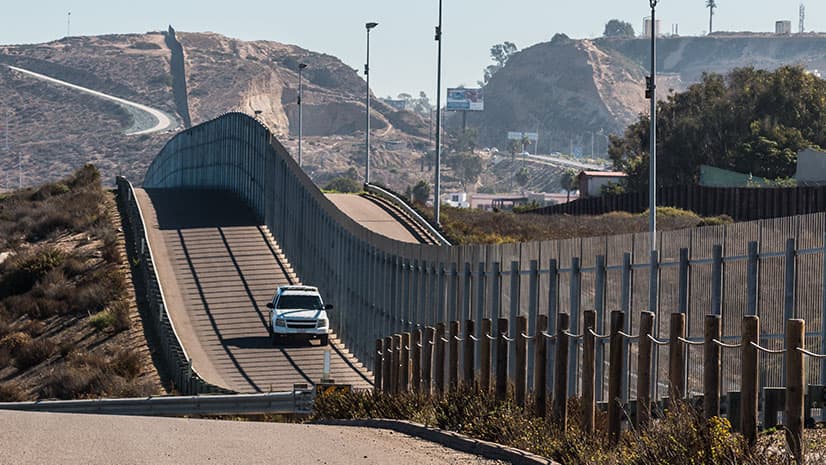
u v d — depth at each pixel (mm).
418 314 84688
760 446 24719
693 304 42312
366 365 100000
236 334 111562
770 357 38094
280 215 153750
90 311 129375
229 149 195750
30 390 103000
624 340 45875
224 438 30094
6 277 146375
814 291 36125
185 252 152375
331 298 119125
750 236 39531
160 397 74188
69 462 23531
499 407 36188
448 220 166125
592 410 33281
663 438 25156
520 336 38125
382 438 34062
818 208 140500
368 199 185000
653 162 91062
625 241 47344
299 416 71188
